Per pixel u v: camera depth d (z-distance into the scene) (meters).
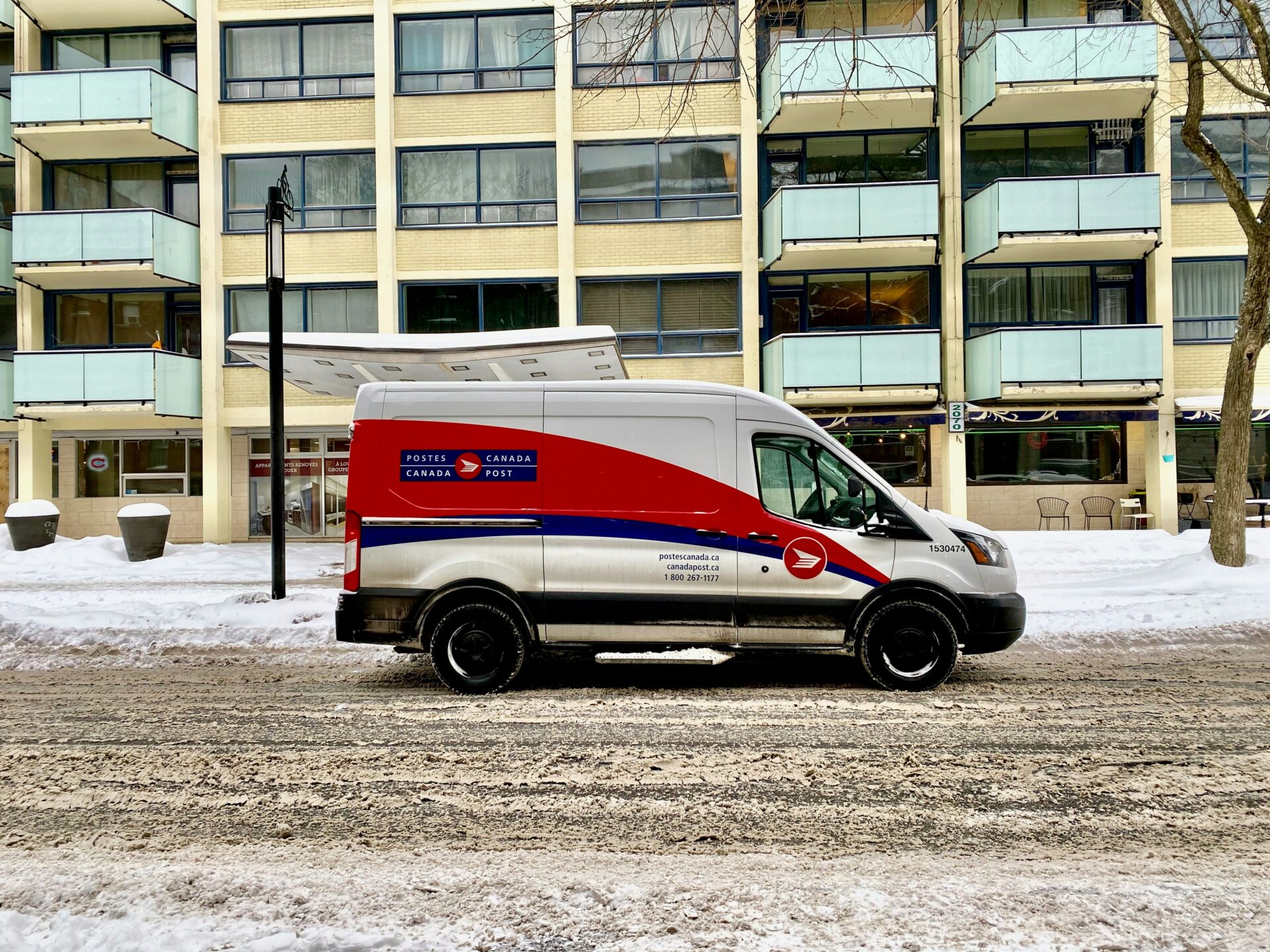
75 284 18.53
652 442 6.17
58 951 2.56
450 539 6.16
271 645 7.95
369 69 18.38
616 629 6.14
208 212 18.06
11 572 14.16
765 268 17.66
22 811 3.97
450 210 18.20
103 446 19.00
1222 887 3.00
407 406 6.23
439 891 3.00
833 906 2.87
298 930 2.67
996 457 17.72
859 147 17.92
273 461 9.76
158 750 4.91
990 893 2.96
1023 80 16.14
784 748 4.85
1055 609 8.94
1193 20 10.40
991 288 17.78
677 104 17.80
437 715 5.60
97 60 18.97
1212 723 5.29
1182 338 17.41
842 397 16.36
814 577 6.11
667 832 3.67
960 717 5.45
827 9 17.58
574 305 17.73
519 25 18.12
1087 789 4.17
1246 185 17.30
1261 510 16.48
